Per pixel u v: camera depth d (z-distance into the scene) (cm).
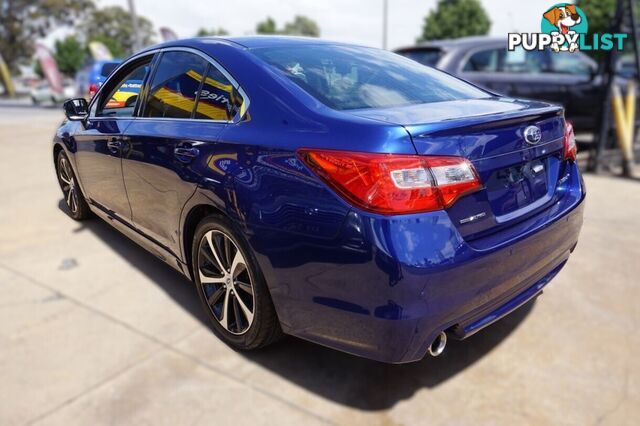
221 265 236
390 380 223
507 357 239
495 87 604
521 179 213
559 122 239
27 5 3997
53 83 2258
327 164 181
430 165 174
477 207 189
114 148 304
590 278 317
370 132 177
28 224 424
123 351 243
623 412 202
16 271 331
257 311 218
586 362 234
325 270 184
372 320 178
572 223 239
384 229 170
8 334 257
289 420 199
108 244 378
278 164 194
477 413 203
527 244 205
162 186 260
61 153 412
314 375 226
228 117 228
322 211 181
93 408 205
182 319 272
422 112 202
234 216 209
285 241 192
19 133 1030
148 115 285
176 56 277
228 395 213
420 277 171
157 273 329
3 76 3647
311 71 233
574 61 678
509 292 207
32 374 226
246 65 232
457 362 235
